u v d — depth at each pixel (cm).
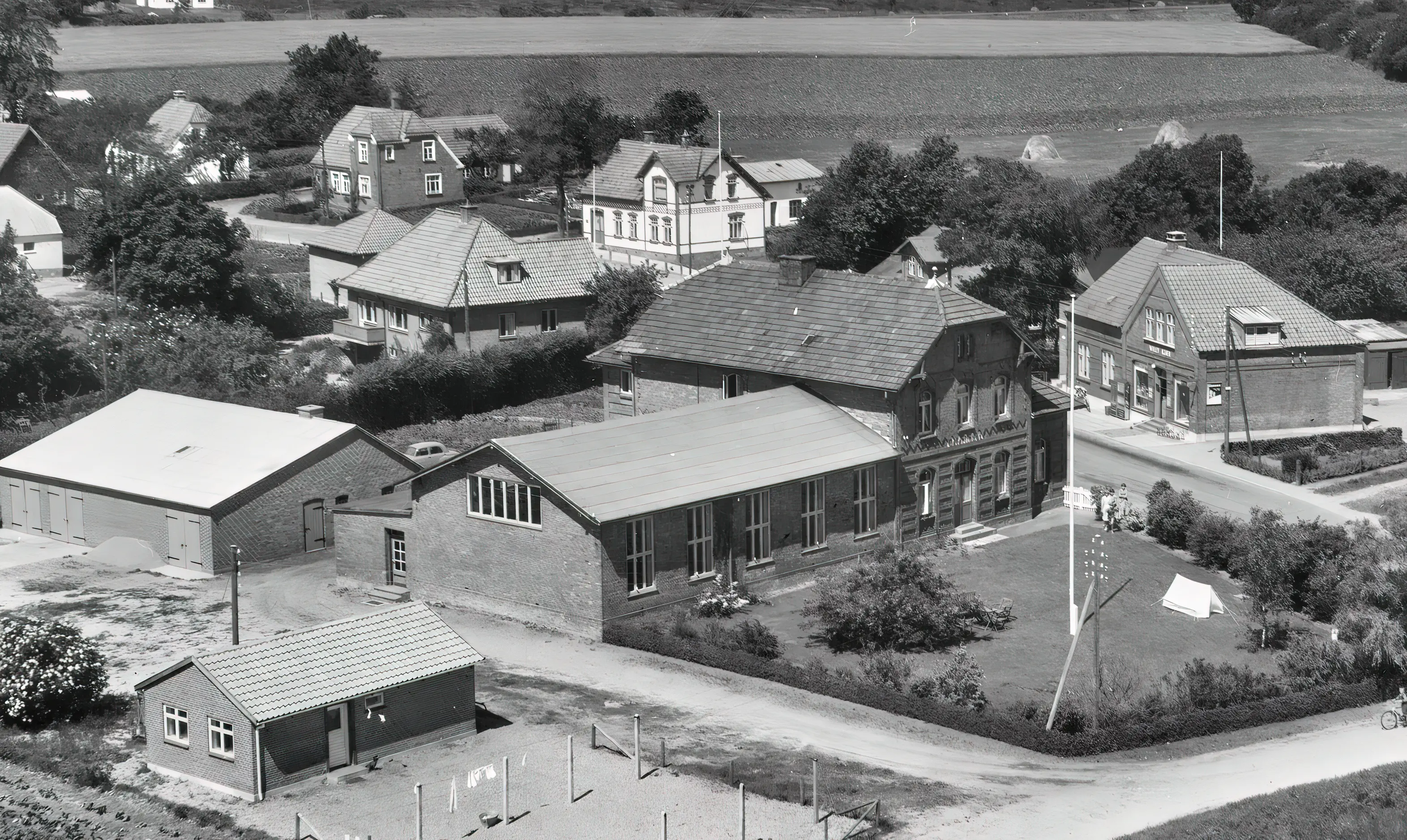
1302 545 7956
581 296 12688
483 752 6250
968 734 6525
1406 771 6147
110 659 7231
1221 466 10394
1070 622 7625
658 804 5778
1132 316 11438
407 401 11306
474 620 7762
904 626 7331
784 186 16625
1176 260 11700
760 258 15462
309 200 19112
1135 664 7275
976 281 13062
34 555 8919
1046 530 9275
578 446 7894
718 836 5522
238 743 5831
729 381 9406
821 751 6300
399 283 12669
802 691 6894
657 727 6500
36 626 6638
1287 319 11012
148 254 13600
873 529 8625
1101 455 10619
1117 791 6019
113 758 6194
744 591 8000
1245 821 5672
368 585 8275
